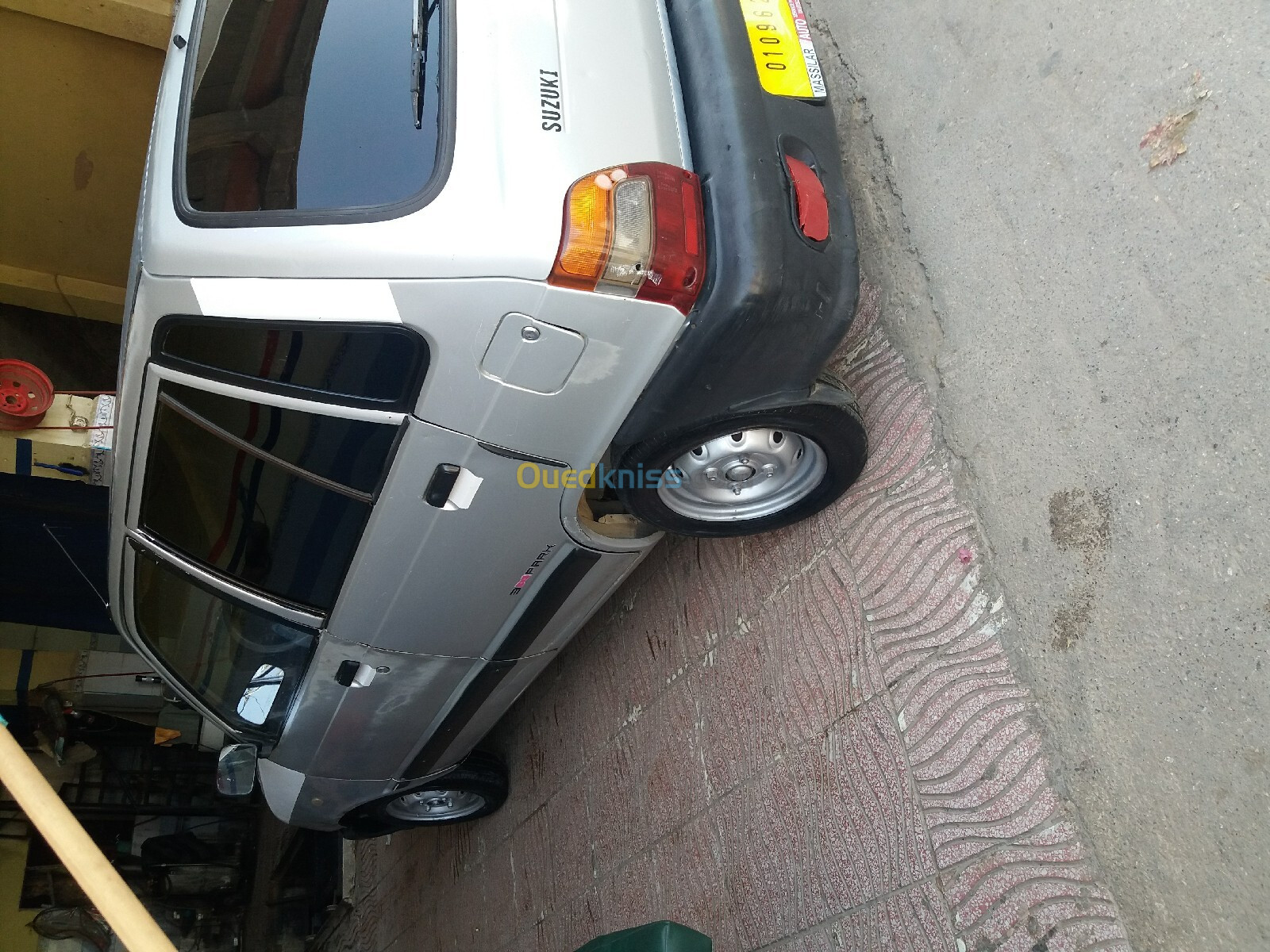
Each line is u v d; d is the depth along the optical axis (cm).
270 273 237
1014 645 250
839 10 351
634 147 241
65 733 795
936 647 268
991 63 290
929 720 264
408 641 339
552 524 296
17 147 581
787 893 300
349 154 244
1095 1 263
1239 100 228
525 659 378
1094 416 244
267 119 263
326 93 261
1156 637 221
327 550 308
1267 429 211
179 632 389
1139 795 218
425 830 620
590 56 250
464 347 237
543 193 226
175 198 257
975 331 278
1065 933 224
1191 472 222
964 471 272
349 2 280
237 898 916
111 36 536
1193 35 239
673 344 248
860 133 330
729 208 243
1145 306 238
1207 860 204
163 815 906
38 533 519
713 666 347
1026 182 272
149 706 819
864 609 289
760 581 331
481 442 259
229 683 396
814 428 270
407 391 250
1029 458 257
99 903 141
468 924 514
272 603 337
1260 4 228
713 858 333
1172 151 239
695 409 259
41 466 470
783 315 244
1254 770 200
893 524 287
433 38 251
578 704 437
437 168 229
